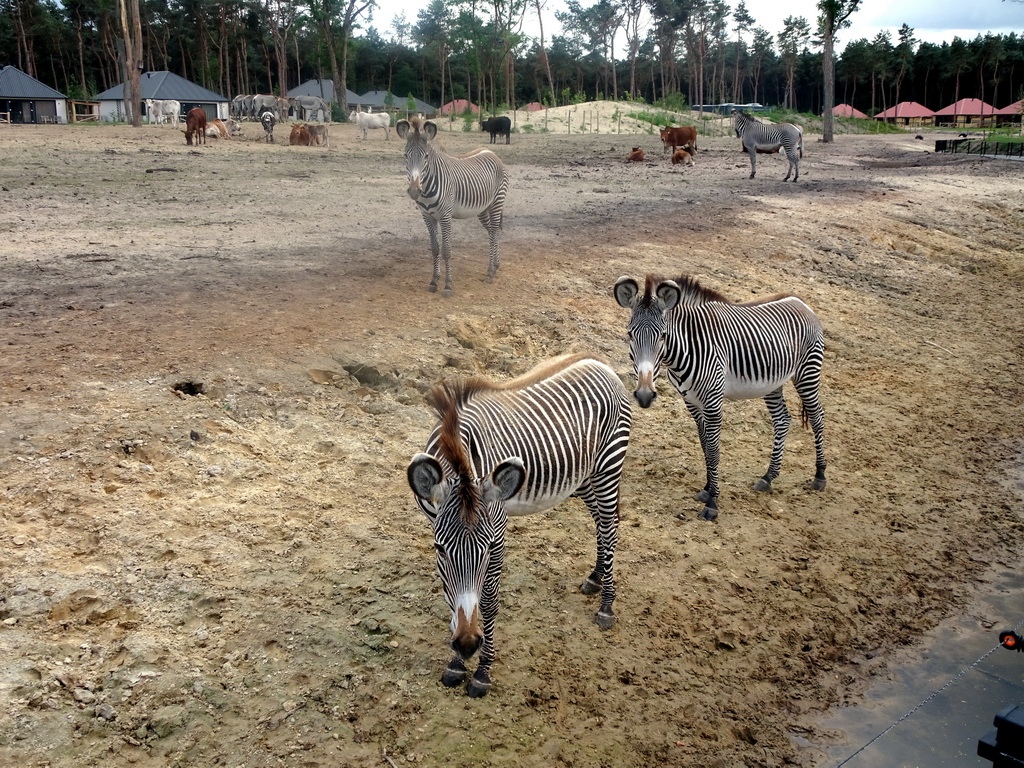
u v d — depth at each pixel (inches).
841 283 601.9
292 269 456.8
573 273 502.6
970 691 218.4
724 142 1715.1
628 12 3671.3
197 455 261.7
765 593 261.9
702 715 208.8
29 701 170.4
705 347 280.5
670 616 243.1
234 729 177.5
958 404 448.1
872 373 472.7
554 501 204.7
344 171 934.4
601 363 226.8
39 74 3412.9
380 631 211.6
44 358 303.6
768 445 373.1
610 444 219.3
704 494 307.4
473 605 152.0
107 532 220.5
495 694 200.8
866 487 343.3
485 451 178.4
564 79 3973.9
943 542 306.3
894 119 3651.6
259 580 219.0
